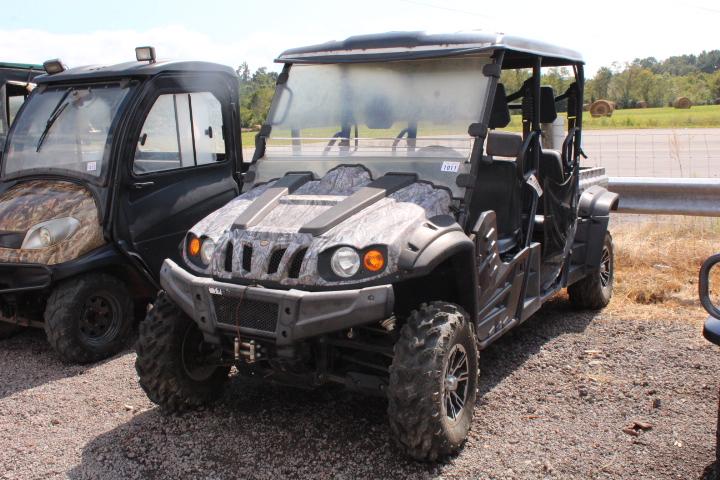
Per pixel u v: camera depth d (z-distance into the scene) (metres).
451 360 3.67
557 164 5.28
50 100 6.17
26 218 5.45
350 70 4.57
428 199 3.94
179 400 4.20
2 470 3.68
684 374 4.73
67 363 5.40
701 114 48.94
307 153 4.58
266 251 3.66
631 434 3.88
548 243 5.35
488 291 4.20
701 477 3.40
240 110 6.89
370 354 4.02
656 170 15.41
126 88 5.87
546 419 4.10
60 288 5.33
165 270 4.00
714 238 8.43
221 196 6.50
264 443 3.87
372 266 3.47
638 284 6.91
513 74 5.38
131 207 5.68
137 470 3.62
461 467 3.55
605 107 48.53
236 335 3.71
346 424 4.09
